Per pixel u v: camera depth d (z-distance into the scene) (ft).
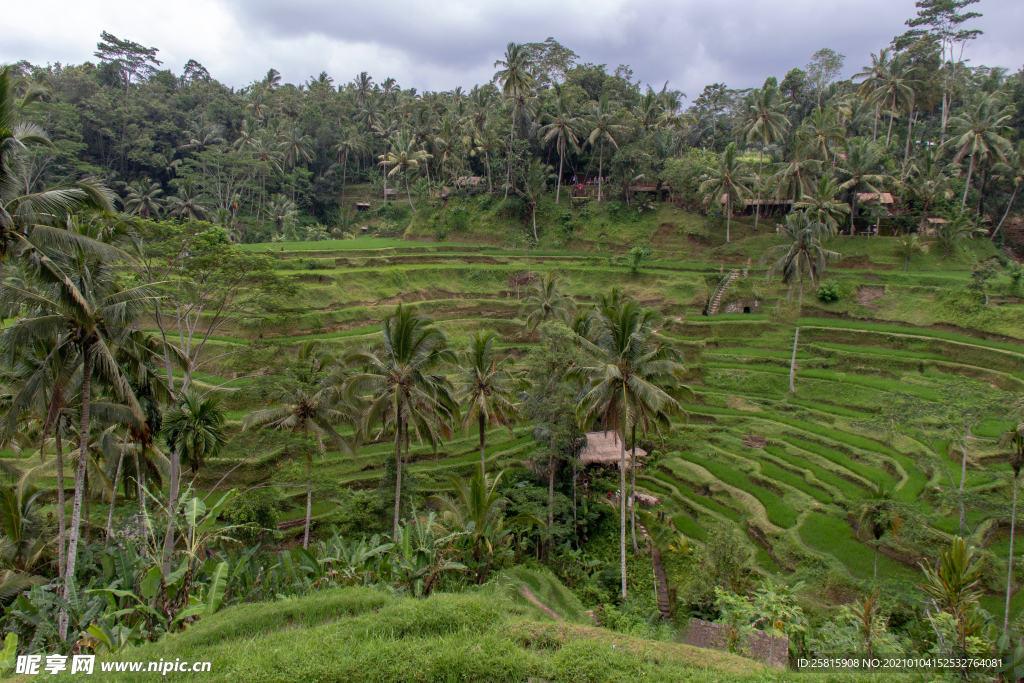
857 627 67.56
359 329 181.37
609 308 121.08
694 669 44.80
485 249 253.03
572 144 262.88
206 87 390.21
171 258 103.19
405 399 97.35
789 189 224.12
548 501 111.75
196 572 67.56
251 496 101.96
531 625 52.03
